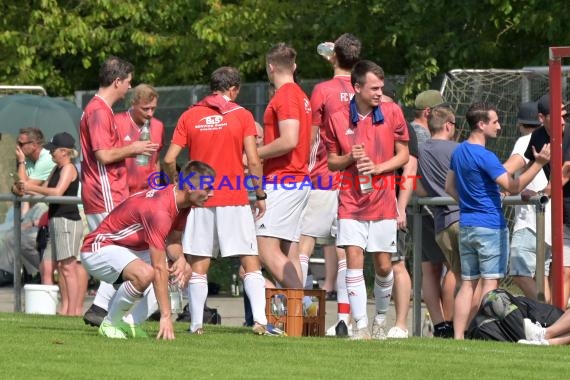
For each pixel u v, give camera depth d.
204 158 38.03
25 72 83.75
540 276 39.53
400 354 33.03
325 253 52.56
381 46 72.19
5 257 60.75
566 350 34.75
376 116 37.00
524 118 43.69
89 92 72.75
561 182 39.22
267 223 39.34
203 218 38.16
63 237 47.78
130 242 35.47
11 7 85.31
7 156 66.31
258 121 64.44
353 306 37.47
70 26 80.69
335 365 30.72
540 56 64.94
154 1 79.75
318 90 39.91
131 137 41.59
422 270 42.84
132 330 36.19
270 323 39.12
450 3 66.38
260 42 76.75
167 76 81.88
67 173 48.25
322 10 73.94
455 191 39.16
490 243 38.19
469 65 67.50
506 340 37.56
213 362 30.77
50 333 36.88
